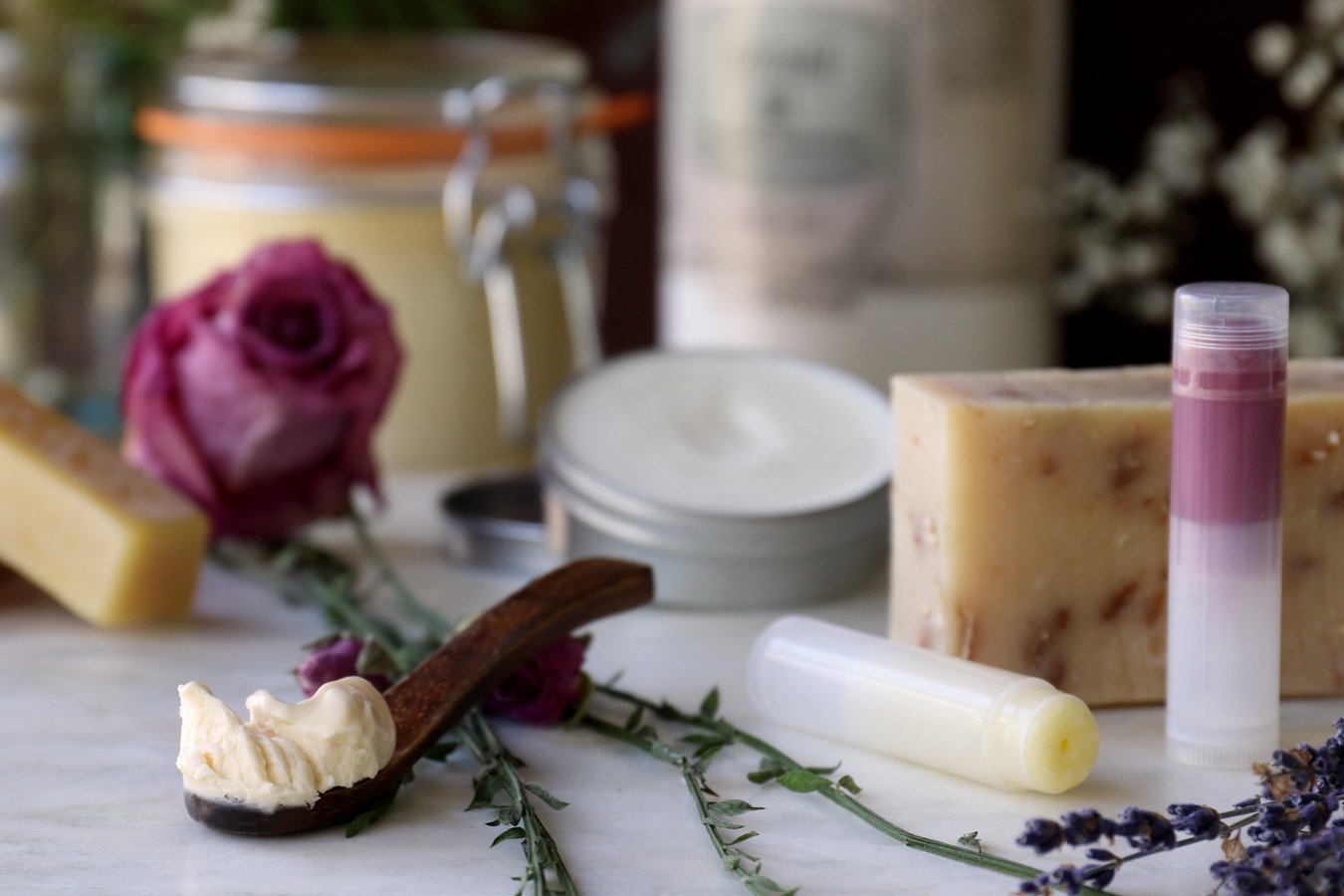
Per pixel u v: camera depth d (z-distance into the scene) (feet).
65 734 1.42
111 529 1.55
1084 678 1.43
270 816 1.27
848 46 1.82
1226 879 1.19
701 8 1.87
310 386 1.62
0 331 2.08
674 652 1.53
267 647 1.55
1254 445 1.33
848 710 1.37
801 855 1.27
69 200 2.08
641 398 1.70
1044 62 1.90
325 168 1.83
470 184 1.80
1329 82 1.88
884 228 1.86
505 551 1.69
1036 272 1.93
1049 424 1.40
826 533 1.60
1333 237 1.87
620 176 2.23
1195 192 1.97
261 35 2.12
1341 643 1.44
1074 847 1.25
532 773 1.36
